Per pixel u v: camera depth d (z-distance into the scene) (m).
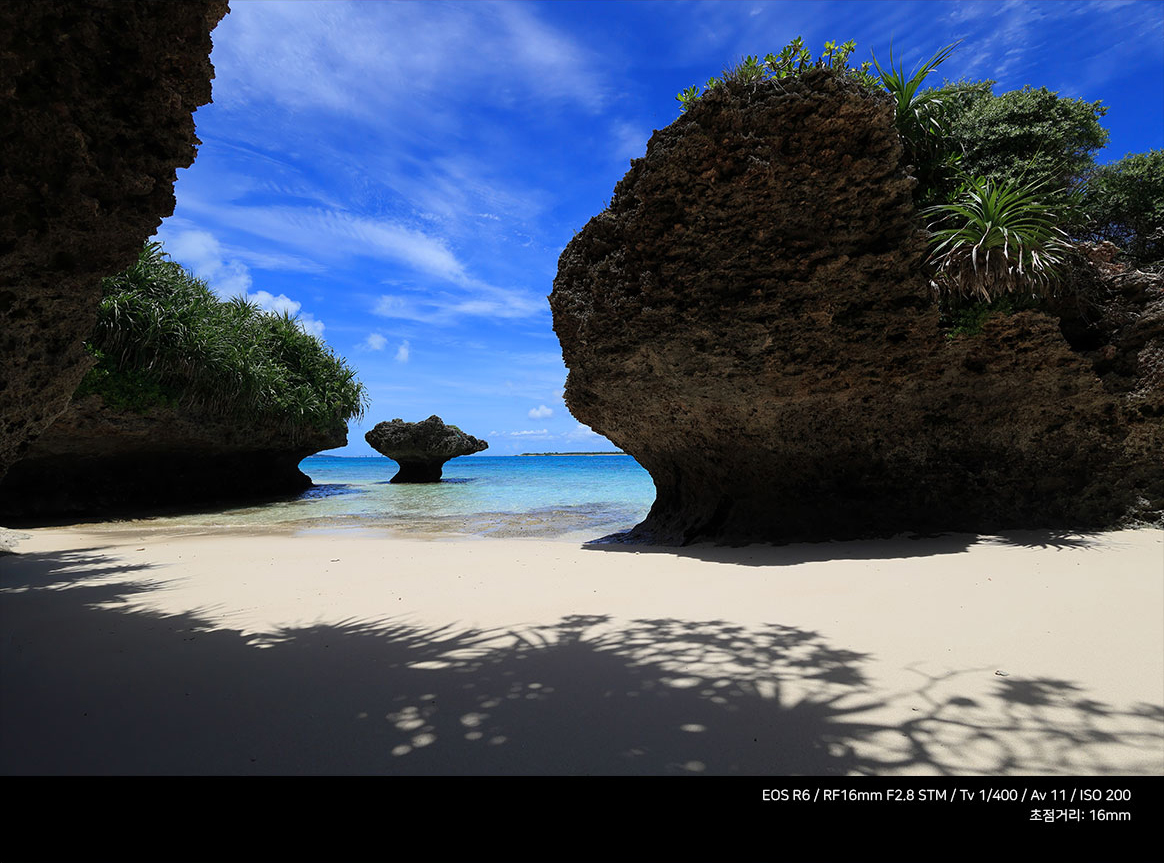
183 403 16.59
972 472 7.04
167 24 3.32
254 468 21.23
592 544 8.87
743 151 6.24
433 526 12.80
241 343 19.36
